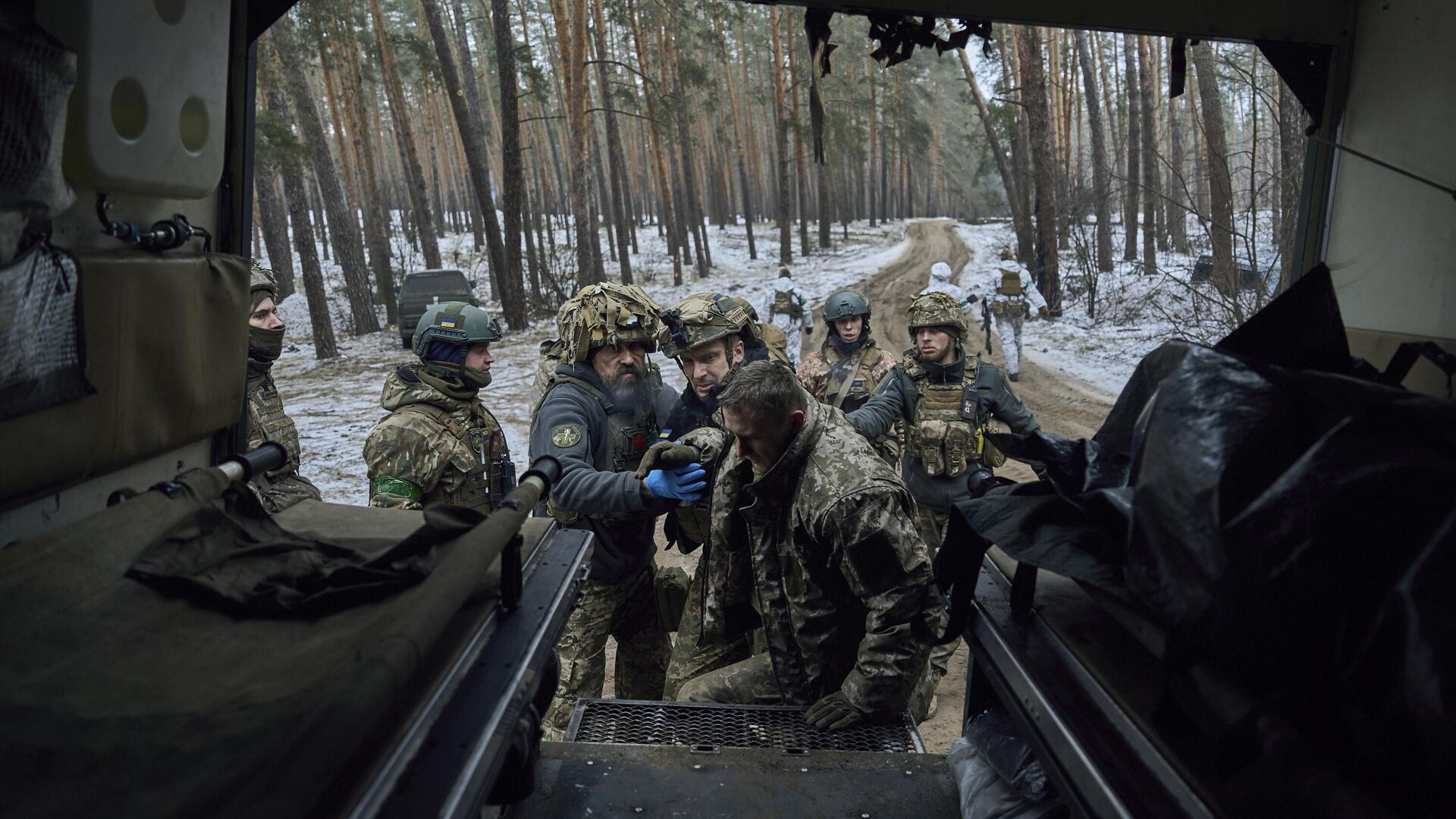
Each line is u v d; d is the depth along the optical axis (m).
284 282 27.58
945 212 67.06
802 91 33.84
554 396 2.89
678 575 3.17
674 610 3.13
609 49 33.03
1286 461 0.93
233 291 1.82
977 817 1.66
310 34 20.66
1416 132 1.83
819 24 2.16
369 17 28.19
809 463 2.20
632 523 2.91
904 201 61.06
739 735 2.20
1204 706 1.01
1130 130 21.64
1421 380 1.65
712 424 3.02
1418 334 1.81
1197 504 0.94
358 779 0.92
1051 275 17.11
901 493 2.16
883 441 4.12
